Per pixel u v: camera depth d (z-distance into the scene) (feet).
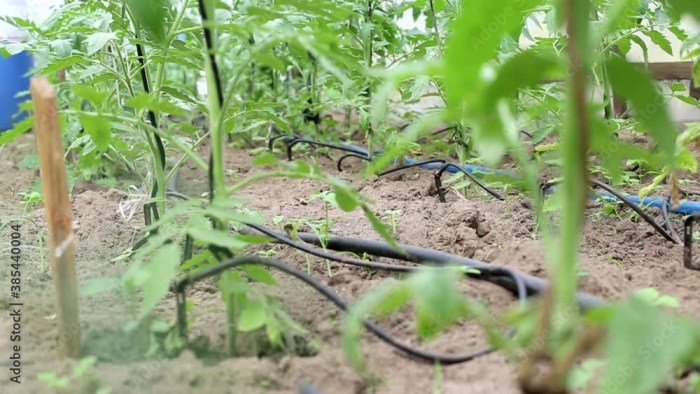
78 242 6.15
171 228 4.32
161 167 5.28
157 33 4.53
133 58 5.56
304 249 4.87
